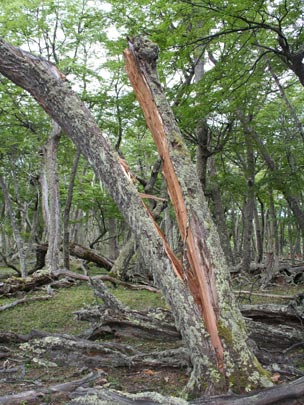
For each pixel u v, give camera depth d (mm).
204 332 3779
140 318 6441
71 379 4887
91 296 11508
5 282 12922
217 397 3416
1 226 26016
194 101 9844
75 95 4289
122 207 4145
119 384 4512
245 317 6188
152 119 4301
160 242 3996
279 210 32562
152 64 4355
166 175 4211
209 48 11977
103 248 33844
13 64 4258
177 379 4758
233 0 7406
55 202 15570
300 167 14164
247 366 3709
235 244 29344
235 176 18500
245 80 9531
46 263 15383
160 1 7961
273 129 16594
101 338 6430
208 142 15688
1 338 6336
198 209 4031
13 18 14211
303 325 6273
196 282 3896
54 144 15633
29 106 15180
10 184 25375
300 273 14516
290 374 4523
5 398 4039
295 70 8375
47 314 9164
